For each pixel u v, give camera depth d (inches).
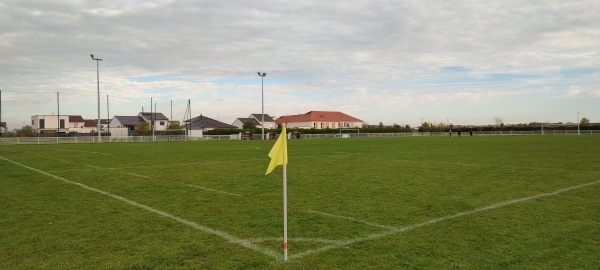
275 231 257.9
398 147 1277.1
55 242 234.5
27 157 912.3
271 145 1526.8
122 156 931.3
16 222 283.9
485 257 204.2
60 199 374.0
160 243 231.9
